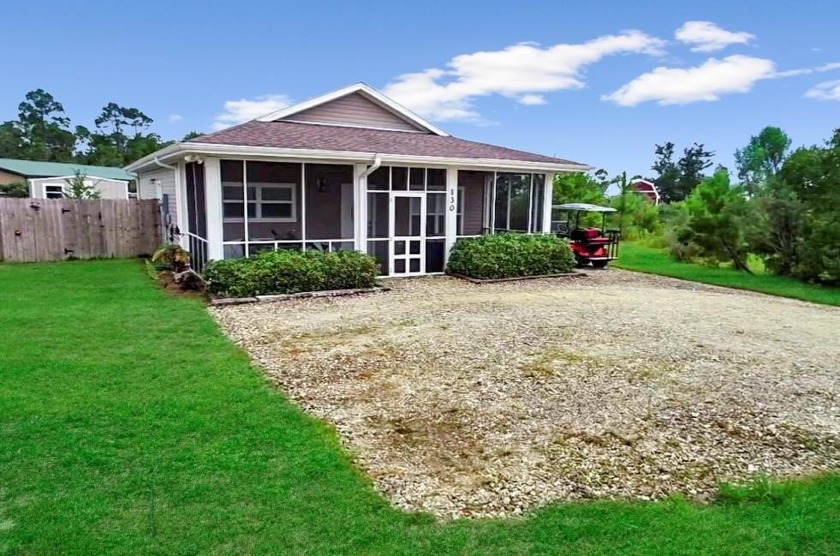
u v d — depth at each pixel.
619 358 6.18
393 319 8.06
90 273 12.05
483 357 6.15
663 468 3.71
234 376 5.29
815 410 4.77
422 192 12.50
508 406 4.73
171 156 10.94
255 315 8.23
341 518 3.00
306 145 10.91
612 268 15.09
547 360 6.07
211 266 9.52
